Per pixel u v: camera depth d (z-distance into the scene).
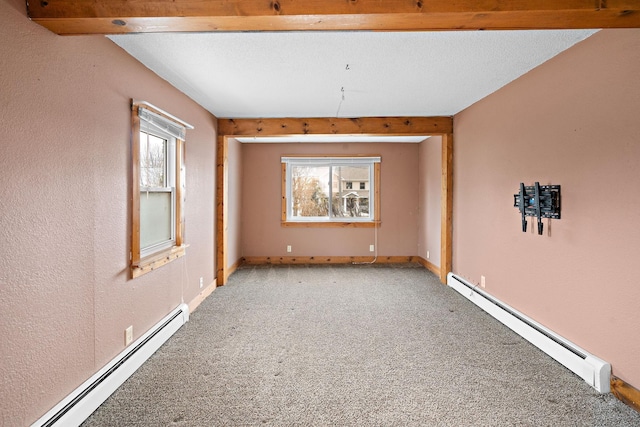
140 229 2.76
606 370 2.14
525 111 2.98
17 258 1.54
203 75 2.95
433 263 5.59
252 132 4.63
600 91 2.19
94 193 2.07
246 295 4.29
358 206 6.41
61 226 1.80
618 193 2.07
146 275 2.72
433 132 4.60
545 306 2.76
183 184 3.41
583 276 2.35
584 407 2.01
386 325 3.30
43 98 1.67
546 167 2.71
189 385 2.25
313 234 6.36
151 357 2.64
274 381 2.31
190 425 1.86
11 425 1.51
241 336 3.05
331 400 2.10
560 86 2.54
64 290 1.82
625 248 2.03
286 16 1.63
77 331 1.92
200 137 3.95
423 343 2.90
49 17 1.59
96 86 2.08
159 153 3.16
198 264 3.93
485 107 3.69
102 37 2.14
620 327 2.07
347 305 3.89
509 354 2.69
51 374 1.74
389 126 4.58
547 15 1.65
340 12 1.61
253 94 3.52
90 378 2.03
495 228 3.53
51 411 1.71
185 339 2.97
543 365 2.51
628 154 2.00
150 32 1.78
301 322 3.38
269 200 6.33
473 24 1.73
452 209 4.67
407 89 3.41
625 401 2.04
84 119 1.97
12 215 1.51
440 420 1.91
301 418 1.93
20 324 1.55
